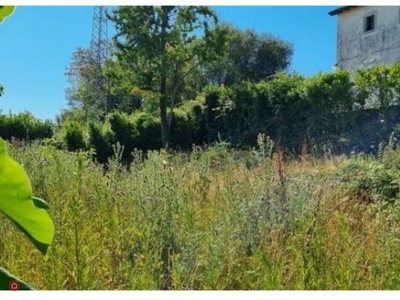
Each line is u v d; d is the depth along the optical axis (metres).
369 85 15.70
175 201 3.18
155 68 21.91
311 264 2.52
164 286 2.52
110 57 23.41
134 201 3.19
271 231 3.06
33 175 3.73
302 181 4.03
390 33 21.09
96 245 2.79
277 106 17.62
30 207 1.07
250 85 18.80
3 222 2.89
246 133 18.47
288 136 17.17
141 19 21.81
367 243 2.98
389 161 7.03
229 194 3.51
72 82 33.97
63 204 3.12
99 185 3.56
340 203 4.00
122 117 18.73
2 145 1.04
